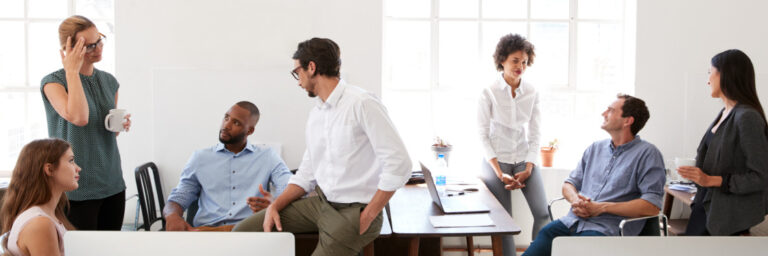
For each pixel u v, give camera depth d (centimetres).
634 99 277
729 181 252
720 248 105
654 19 382
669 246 106
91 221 265
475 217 267
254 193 310
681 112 387
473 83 408
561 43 408
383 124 201
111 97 277
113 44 393
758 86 384
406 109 410
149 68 371
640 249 106
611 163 285
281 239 111
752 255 105
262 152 319
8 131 392
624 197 277
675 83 386
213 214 305
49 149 202
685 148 389
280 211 229
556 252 108
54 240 187
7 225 201
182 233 112
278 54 375
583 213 273
